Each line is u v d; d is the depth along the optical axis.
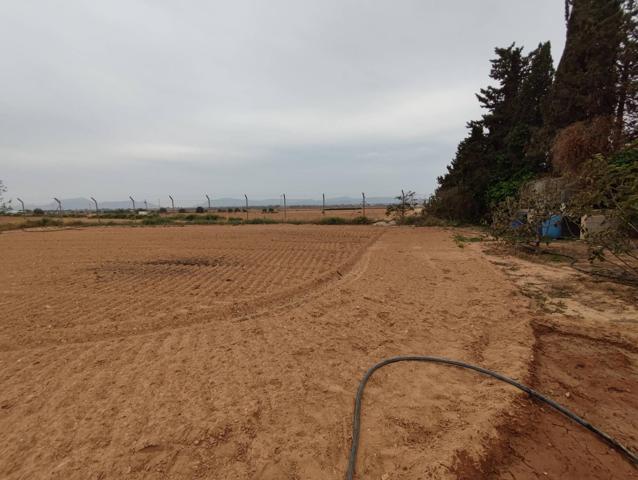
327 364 3.08
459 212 16.27
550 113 12.69
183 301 4.93
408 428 2.25
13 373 3.02
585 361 3.14
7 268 7.35
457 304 4.59
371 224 17.92
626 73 10.66
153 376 2.91
